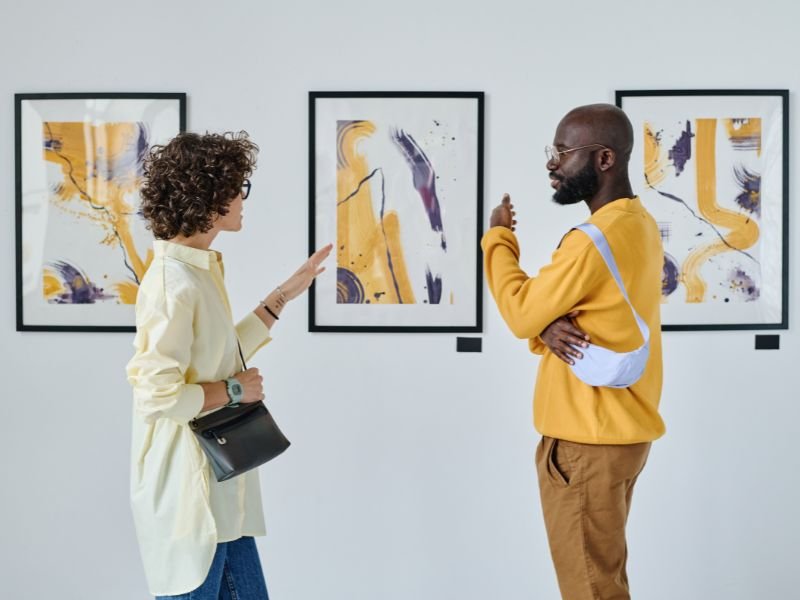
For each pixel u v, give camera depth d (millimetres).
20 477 2561
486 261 1965
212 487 1672
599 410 1826
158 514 1655
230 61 2512
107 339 2553
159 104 2508
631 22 2492
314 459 2549
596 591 1842
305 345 2543
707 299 2525
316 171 2508
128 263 2531
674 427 2555
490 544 2551
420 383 2539
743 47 2500
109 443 2561
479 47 2494
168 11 2510
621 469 1829
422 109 2490
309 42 2506
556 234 2516
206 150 1688
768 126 2496
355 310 2529
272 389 2547
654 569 2561
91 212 2523
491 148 2508
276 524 2557
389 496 2553
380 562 2557
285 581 2561
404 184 2506
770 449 2559
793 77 2506
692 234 2514
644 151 2498
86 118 2508
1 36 2520
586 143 1870
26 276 2535
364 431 2545
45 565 2561
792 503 2559
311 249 2518
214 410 1700
